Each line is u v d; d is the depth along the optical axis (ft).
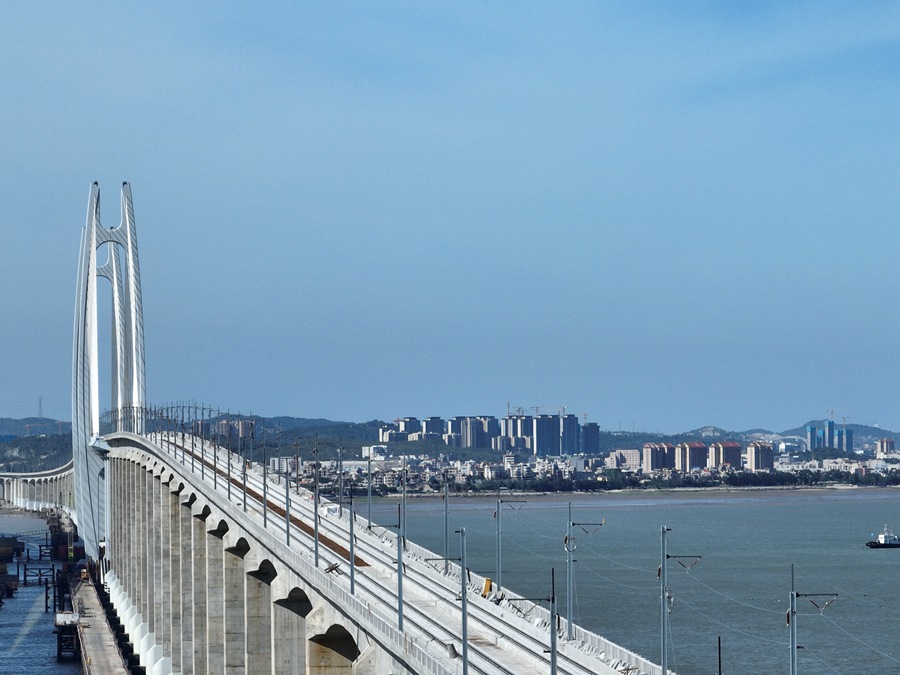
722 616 636.48
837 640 566.36
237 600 441.27
